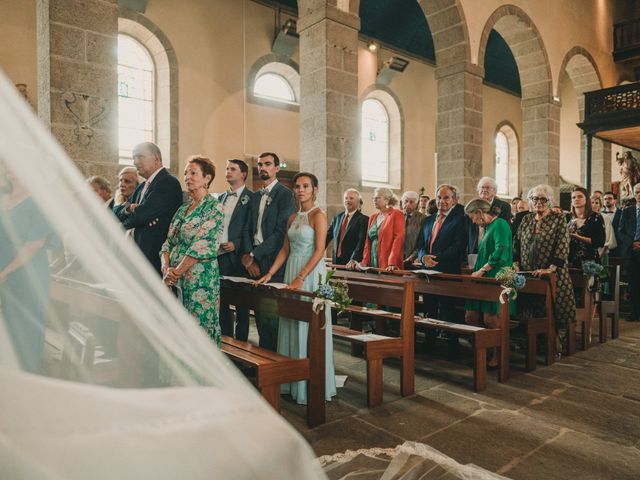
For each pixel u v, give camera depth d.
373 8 12.92
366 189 14.09
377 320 5.33
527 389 3.98
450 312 5.00
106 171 5.45
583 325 5.34
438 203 5.27
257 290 3.88
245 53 11.44
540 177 12.95
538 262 4.90
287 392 3.81
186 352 1.08
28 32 8.75
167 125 10.34
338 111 7.69
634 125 10.98
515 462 2.71
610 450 2.87
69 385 0.96
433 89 15.61
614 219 7.98
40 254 1.00
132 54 10.23
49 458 0.83
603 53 16.02
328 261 6.80
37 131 1.02
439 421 3.29
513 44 13.02
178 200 3.80
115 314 1.02
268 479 1.01
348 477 2.35
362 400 3.70
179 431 0.96
